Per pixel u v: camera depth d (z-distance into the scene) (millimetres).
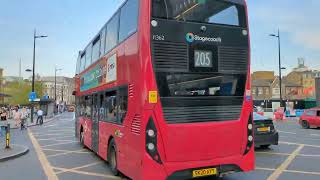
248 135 8805
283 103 68375
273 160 12789
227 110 8570
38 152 16469
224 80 8570
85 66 16500
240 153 8703
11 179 10492
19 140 22562
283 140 19688
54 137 24469
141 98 7926
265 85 101938
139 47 8086
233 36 8727
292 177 9906
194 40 8297
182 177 8047
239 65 8758
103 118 12148
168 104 7980
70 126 37812
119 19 10070
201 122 8258
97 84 13266
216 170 8383
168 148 7949
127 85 9000
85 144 16781
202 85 8320
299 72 103438
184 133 8070
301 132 25656
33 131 30984
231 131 8570
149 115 7852
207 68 8383
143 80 7895
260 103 78375
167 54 8031
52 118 62531
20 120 34125
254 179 9688
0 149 16656
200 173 8211
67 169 11977
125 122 9188
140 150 7992
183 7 8297
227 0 8789
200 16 8438
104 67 11992
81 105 17875
